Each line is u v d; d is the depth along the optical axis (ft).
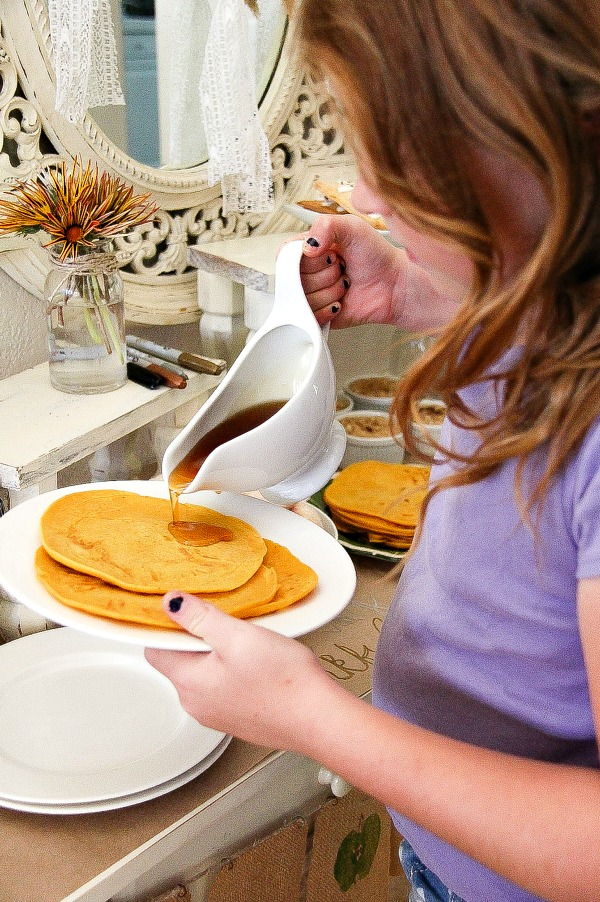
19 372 3.32
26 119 2.90
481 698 1.86
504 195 1.34
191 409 3.38
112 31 3.01
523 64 1.18
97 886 1.98
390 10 1.23
